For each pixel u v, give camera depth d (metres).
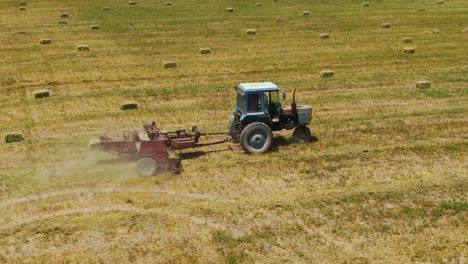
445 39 39.00
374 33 41.16
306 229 14.05
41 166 18.38
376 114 23.67
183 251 13.10
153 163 17.30
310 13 48.75
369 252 12.95
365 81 28.97
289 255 12.91
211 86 28.27
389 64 32.50
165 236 13.80
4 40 38.72
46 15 47.88
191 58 34.16
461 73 30.36
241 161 18.45
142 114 24.05
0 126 22.53
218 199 15.80
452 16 47.66
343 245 13.28
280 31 41.97
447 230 13.89
